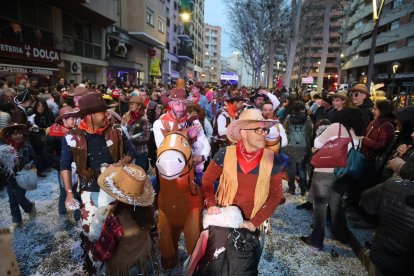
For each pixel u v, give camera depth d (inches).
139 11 978.1
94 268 107.0
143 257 91.6
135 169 91.0
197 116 133.2
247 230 87.0
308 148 219.0
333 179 145.3
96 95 110.0
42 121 269.0
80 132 110.9
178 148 105.7
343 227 154.5
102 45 819.4
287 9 985.5
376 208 98.6
